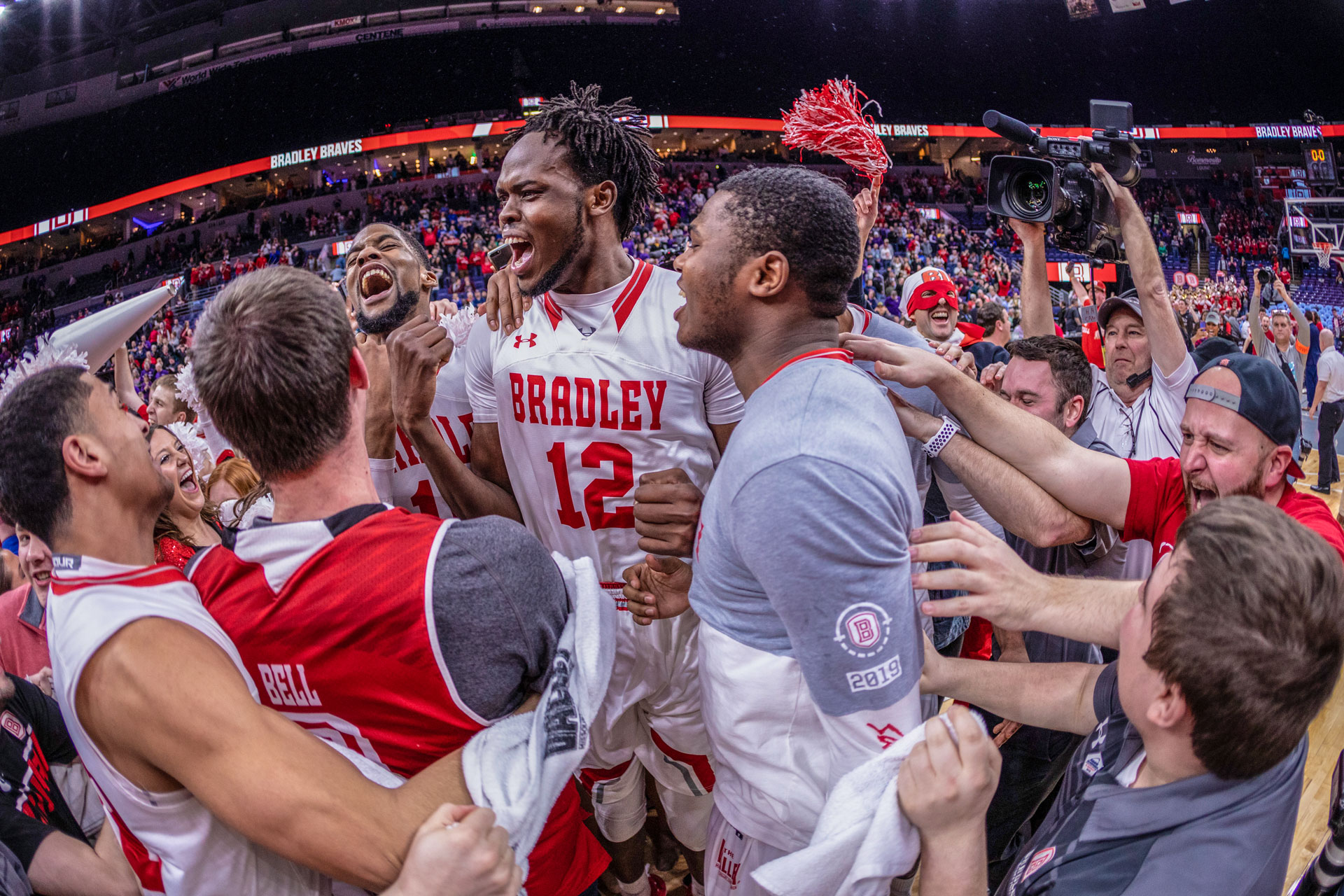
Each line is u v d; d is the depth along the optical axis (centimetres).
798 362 115
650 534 141
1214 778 91
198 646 86
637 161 168
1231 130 2302
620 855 196
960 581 114
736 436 111
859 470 99
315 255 1952
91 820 160
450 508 181
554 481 174
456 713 96
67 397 93
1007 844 207
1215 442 140
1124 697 99
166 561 189
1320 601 83
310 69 2138
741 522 104
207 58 2150
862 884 100
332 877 88
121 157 2242
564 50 2153
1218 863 90
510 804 89
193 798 88
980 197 2161
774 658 111
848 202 118
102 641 83
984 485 147
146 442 100
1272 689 84
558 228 158
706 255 117
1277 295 1490
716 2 2183
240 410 93
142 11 2155
